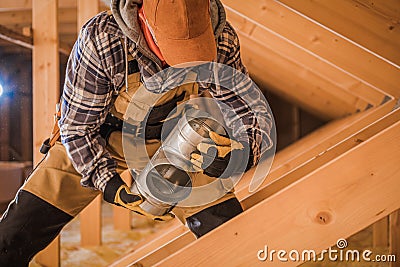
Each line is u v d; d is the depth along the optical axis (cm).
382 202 125
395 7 181
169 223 285
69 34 470
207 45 123
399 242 223
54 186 164
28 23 396
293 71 351
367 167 125
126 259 230
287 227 128
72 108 143
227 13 289
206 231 159
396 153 125
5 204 425
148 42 133
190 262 130
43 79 268
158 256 157
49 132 267
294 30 228
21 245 164
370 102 288
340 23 183
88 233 322
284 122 586
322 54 227
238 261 129
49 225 167
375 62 221
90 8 282
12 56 562
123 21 132
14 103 580
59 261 270
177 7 120
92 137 146
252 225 129
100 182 142
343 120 379
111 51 138
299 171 150
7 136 582
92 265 285
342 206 126
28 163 466
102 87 141
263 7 228
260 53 351
